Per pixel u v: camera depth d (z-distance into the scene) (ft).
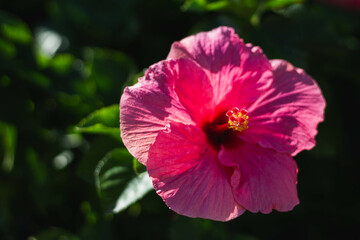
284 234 1.84
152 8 1.76
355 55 1.71
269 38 1.64
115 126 1.44
